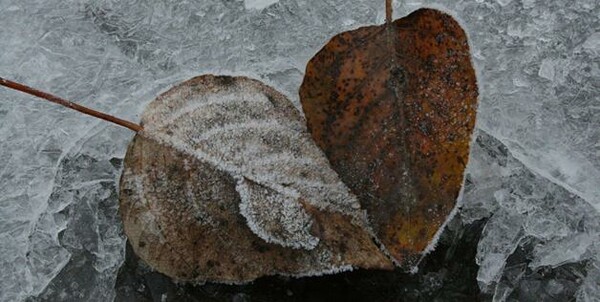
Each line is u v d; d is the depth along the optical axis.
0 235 0.43
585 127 0.44
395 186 0.40
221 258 0.40
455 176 0.40
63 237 0.43
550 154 0.43
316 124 0.41
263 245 0.40
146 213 0.40
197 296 0.42
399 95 0.40
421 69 0.40
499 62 0.45
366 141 0.40
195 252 0.40
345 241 0.40
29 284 0.42
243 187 0.40
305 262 0.40
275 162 0.40
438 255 0.42
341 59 0.40
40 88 0.45
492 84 0.44
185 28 0.46
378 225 0.40
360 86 0.40
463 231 0.43
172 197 0.40
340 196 0.40
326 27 0.46
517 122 0.44
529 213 0.42
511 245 0.42
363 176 0.40
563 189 0.43
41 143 0.44
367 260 0.40
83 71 0.46
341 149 0.40
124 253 0.43
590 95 0.44
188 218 0.40
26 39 0.46
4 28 0.47
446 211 0.40
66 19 0.47
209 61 0.45
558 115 0.44
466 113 0.40
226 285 0.42
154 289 0.42
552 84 0.44
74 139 0.44
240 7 0.46
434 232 0.40
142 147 0.40
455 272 0.42
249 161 0.40
